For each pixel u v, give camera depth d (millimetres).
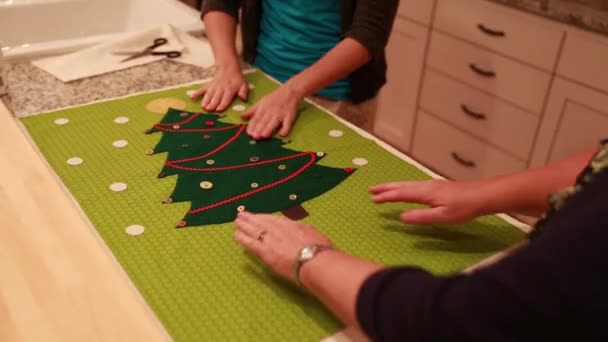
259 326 626
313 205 846
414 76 2518
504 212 797
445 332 443
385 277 525
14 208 618
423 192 811
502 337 417
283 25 1357
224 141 1003
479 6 2143
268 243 692
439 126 2500
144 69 1262
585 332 394
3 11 1541
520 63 2076
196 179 886
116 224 771
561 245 412
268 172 919
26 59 1236
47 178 673
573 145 2004
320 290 612
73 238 583
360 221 819
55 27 1638
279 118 1066
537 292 407
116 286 529
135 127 1021
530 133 2133
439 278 497
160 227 772
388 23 1220
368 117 1423
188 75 1255
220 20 1358
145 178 877
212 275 695
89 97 1124
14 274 532
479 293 435
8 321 486
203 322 625
